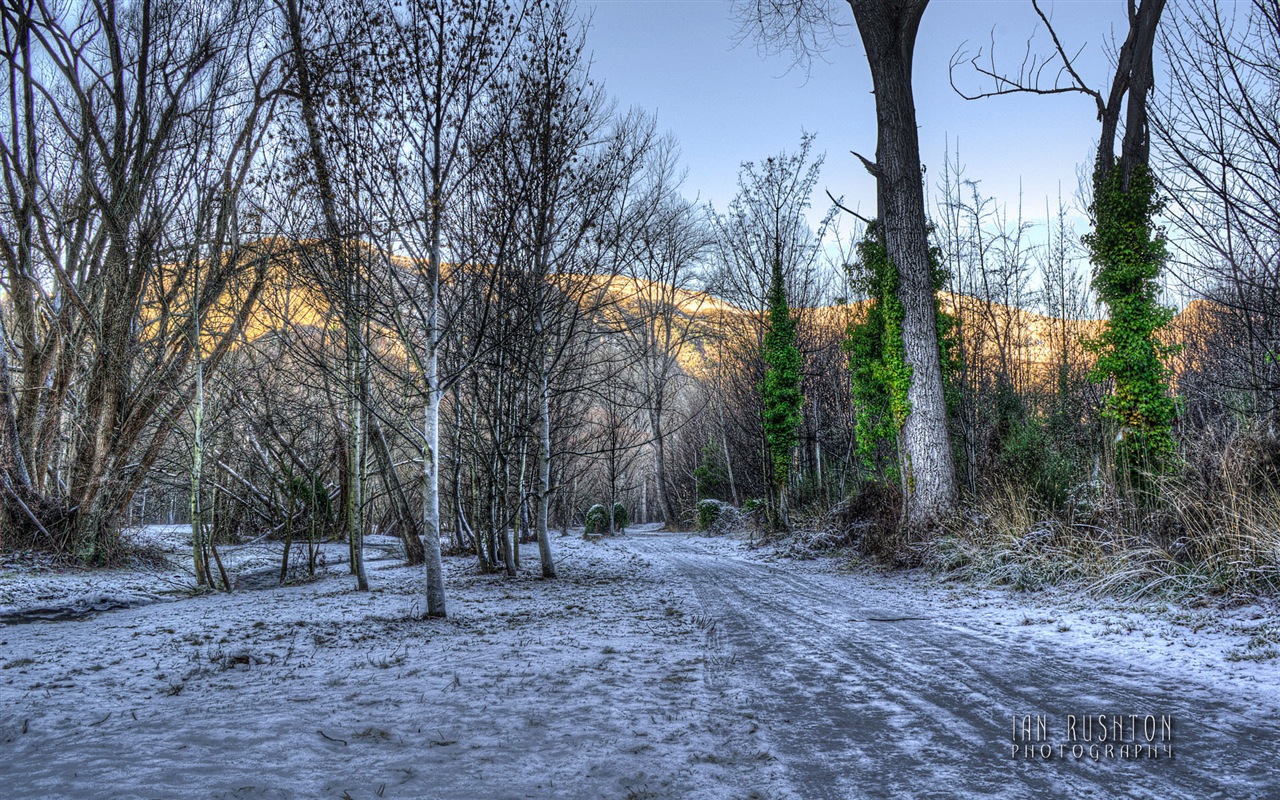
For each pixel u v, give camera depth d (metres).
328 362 13.48
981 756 3.63
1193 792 3.12
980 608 9.49
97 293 17.41
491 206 10.40
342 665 5.96
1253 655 5.84
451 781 3.22
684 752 3.69
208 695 4.93
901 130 17.45
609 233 13.31
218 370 17.00
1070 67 14.60
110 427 17.42
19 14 16.25
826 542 19.98
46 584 14.01
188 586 15.00
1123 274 13.48
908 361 16.97
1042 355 28.78
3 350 17.23
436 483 9.27
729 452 40.88
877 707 4.58
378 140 8.77
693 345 46.75
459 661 6.07
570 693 4.93
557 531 43.16
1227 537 9.02
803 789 3.19
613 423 25.03
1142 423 13.27
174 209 15.45
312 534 16.31
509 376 15.50
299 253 9.56
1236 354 13.10
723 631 7.73
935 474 16.39
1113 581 9.58
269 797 2.99
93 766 3.38
